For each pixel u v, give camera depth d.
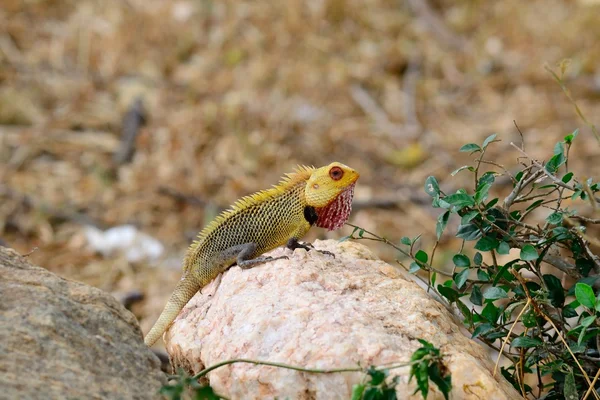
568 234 4.59
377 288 4.65
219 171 11.72
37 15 14.73
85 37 14.20
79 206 11.16
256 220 5.20
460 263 4.82
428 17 15.22
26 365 3.76
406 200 11.30
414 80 13.91
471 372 3.96
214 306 4.84
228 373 4.25
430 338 4.23
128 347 4.24
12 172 11.61
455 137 12.62
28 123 12.56
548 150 12.11
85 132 12.47
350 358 4.01
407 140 12.59
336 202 5.20
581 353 4.66
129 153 12.05
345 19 14.96
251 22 14.73
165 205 11.21
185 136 12.17
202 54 14.09
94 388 3.80
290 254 5.14
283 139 12.38
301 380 4.03
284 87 13.34
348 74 13.78
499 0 15.64
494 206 4.88
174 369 4.89
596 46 14.21
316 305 4.36
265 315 4.36
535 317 4.54
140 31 14.30
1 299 4.12
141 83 13.30
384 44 14.52
